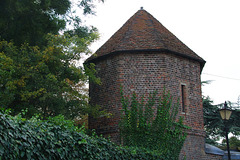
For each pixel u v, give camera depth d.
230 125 31.14
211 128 32.03
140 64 18.91
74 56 17.42
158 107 17.80
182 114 18.88
